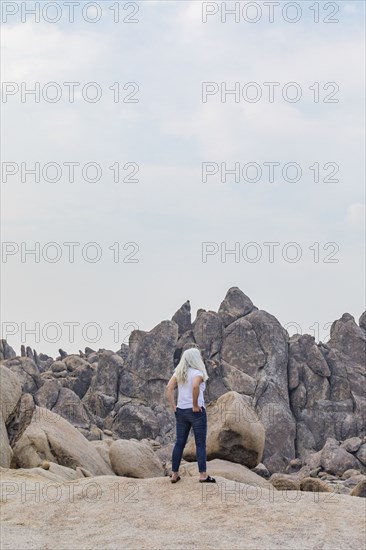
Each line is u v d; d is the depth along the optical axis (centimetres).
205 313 7706
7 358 7675
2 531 1174
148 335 7438
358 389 7519
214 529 1138
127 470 2141
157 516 1203
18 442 2120
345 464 5822
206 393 7312
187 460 2278
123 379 7262
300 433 7169
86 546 1099
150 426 6762
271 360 7500
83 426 6412
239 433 2152
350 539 1088
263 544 1073
